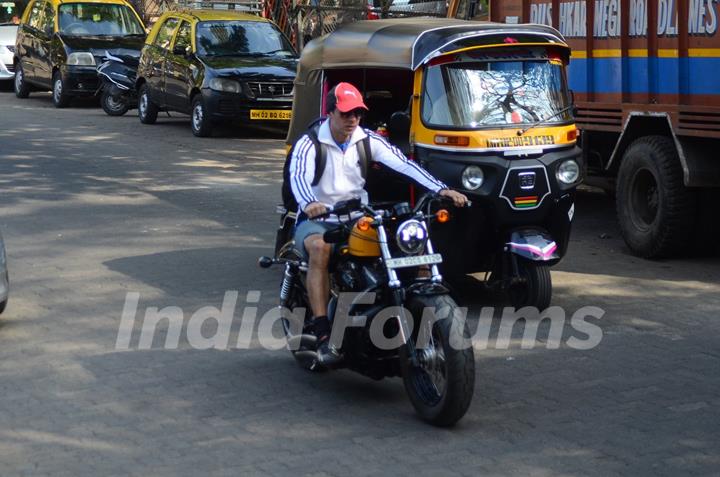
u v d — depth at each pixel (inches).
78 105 995.9
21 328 321.4
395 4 784.3
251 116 754.8
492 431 240.7
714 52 369.7
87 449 231.3
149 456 227.3
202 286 367.6
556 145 330.3
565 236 340.8
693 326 322.3
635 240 410.9
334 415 251.4
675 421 246.1
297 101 395.9
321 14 864.9
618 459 224.7
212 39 794.8
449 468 220.4
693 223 396.2
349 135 260.5
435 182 262.5
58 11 979.9
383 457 226.1
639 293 359.6
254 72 756.0
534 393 265.1
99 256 411.2
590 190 565.0
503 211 324.2
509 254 330.6
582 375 278.5
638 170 406.9
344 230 247.8
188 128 831.1
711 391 266.2
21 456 227.6
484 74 335.6
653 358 292.5
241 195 541.3
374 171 345.1
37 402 260.4
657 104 398.0
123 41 957.2
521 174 323.3
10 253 416.2
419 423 245.8
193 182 580.4
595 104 433.4
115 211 498.6
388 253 241.6
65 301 349.7
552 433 239.1
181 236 446.3
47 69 976.3
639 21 405.1
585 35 435.5
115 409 255.6
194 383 273.9
